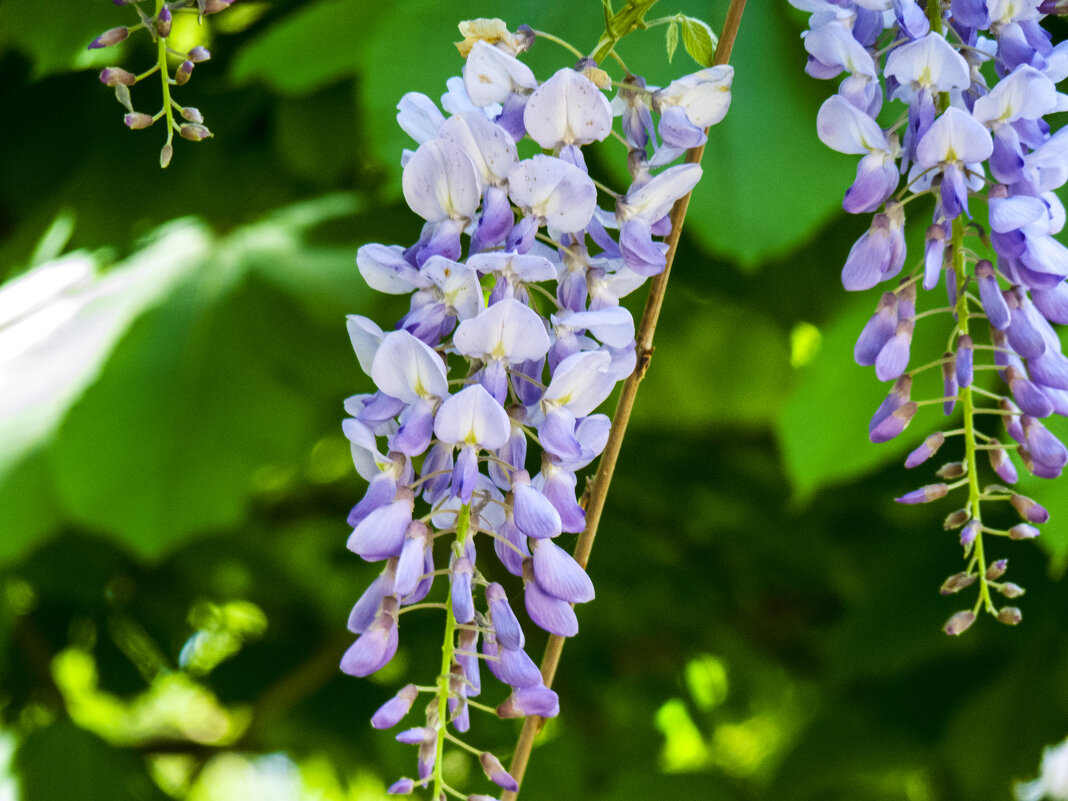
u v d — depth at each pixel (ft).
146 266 6.61
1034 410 3.96
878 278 3.99
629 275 3.95
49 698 8.54
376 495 3.87
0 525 5.68
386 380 3.85
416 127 3.93
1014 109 3.93
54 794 7.52
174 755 9.15
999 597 6.87
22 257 7.04
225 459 5.86
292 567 9.52
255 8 5.95
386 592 3.87
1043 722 6.98
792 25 4.65
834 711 8.09
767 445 9.52
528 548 3.89
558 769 9.20
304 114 6.08
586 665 9.83
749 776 10.02
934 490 3.98
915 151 3.98
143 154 6.45
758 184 4.61
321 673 8.98
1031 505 3.96
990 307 3.93
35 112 6.48
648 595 8.96
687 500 8.46
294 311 6.13
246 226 6.75
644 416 7.89
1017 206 3.91
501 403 3.85
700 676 11.38
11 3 5.23
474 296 3.86
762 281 5.91
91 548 8.17
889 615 7.05
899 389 4.01
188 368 5.98
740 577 9.18
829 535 8.66
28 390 6.12
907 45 3.93
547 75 4.60
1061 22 4.73
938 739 7.59
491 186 3.88
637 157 3.95
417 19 4.63
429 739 3.81
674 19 4.00
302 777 10.19
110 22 5.29
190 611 9.29
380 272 3.91
